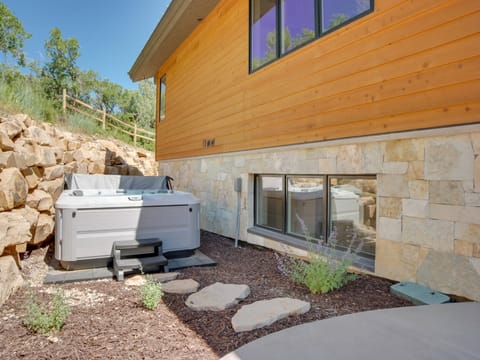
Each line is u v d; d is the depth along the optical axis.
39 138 5.94
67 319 2.56
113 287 3.40
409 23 2.89
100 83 22.22
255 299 2.94
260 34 4.95
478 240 2.47
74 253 3.93
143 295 2.88
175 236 4.51
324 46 3.78
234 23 5.67
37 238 4.73
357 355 1.72
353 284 3.18
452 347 1.78
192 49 7.54
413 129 2.87
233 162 5.90
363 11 3.32
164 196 4.62
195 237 4.67
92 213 4.02
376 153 3.26
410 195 2.95
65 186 5.57
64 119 11.37
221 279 3.61
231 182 5.96
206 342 2.19
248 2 5.20
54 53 18.83
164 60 9.58
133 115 24.31
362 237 3.55
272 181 5.06
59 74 18.89
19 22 15.50
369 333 1.98
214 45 6.43
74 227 3.93
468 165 2.53
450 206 2.64
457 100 2.56
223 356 1.94
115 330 2.38
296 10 4.20
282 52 4.50
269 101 4.77
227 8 5.89
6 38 15.23
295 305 2.62
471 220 2.51
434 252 2.75
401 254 3.02
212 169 6.70
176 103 8.76
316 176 4.14
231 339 2.22
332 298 2.87
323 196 4.02
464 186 2.56
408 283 2.92
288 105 4.38
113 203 4.12
